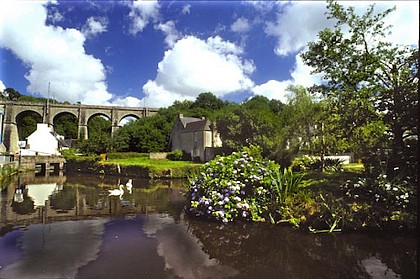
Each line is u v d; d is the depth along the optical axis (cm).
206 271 416
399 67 916
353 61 1148
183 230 622
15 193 1281
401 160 687
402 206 555
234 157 766
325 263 436
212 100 6488
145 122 5069
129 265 438
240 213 659
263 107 3906
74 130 7194
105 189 1441
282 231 582
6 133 5531
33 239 573
